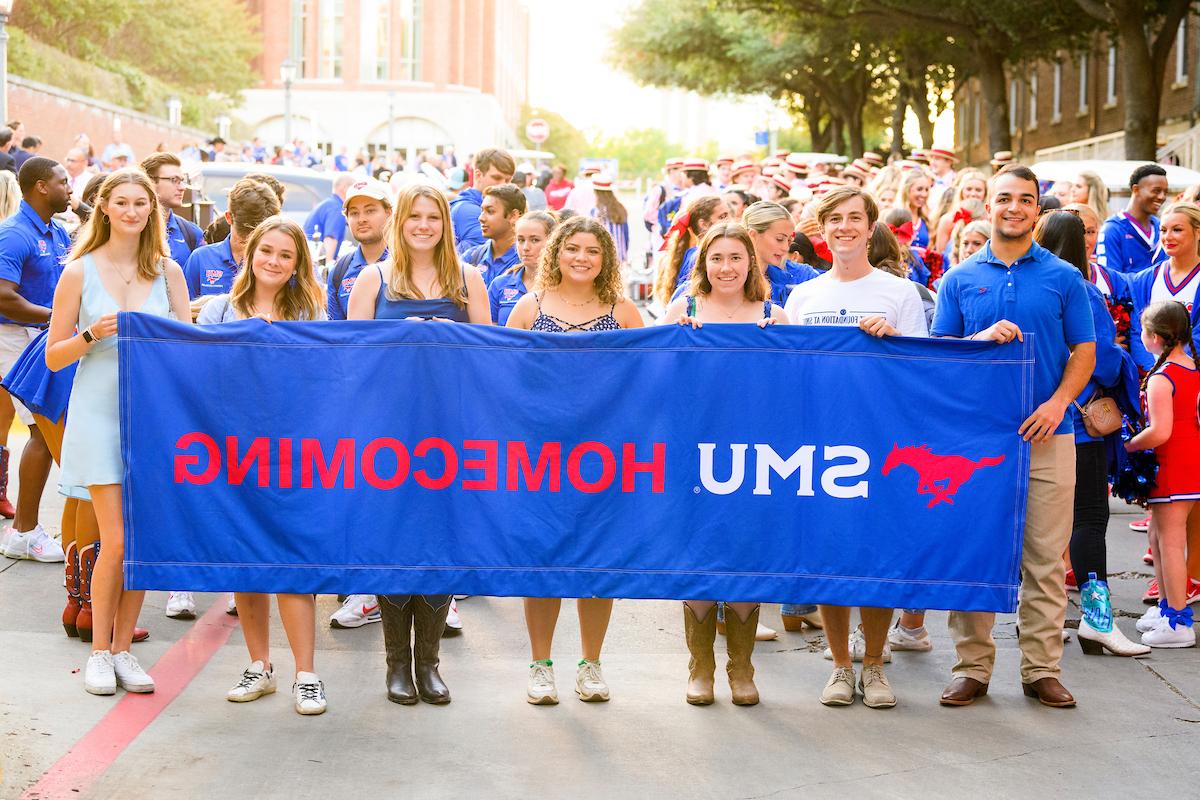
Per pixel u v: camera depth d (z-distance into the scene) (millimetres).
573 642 6520
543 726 5328
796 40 41938
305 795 4617
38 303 7430
